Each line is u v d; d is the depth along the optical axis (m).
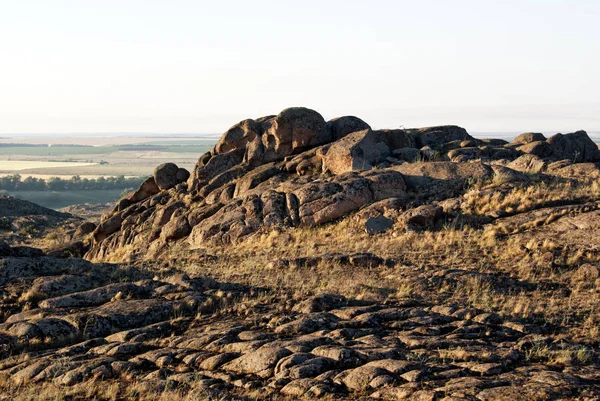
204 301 17.08
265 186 32.69
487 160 33.38
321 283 19.31
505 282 18.81
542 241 22.22
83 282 19.38
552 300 16.98
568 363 11.62
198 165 39.84
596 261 20.20
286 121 36.22
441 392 9.91
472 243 23.30
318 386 10.64
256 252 25.75
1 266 19.58
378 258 21.16
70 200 197.50
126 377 12.30
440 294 17.83
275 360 11.89
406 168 30.98
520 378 10.45
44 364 13.17
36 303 17.66
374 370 10.99
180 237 32.56
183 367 12.52
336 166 32.81
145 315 16.16
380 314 14.88
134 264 25.48
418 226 25.55
